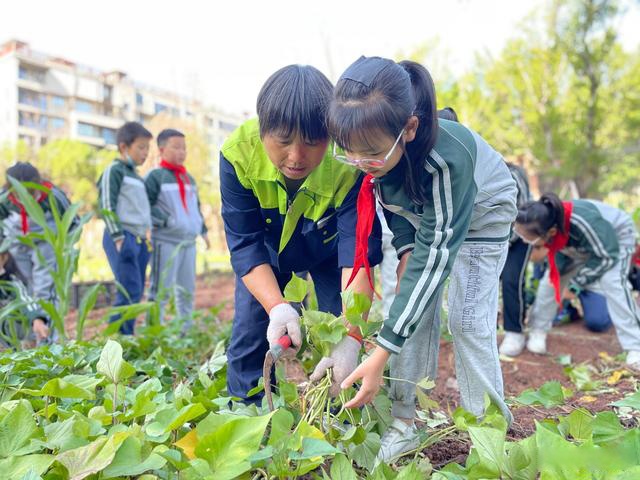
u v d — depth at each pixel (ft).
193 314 11.48
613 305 9.82
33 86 89.30
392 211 5.54
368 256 5.76
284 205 5.69
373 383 4.66
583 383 8.24
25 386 6.22
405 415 5.76
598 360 10.48
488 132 46.24
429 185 4.76
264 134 4.83
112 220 11.78
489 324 5.48
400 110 4.28
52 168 50.72
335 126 4.34
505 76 44.86
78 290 18.62
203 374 6.28
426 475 4.47
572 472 3.60
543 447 3.78
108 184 11.87
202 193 41.42
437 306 5.73
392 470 4.76
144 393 4.85
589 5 35.81
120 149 12.53
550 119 39.75
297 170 4.98
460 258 5.53
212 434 3.82
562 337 12.42
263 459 4.15
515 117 46.11
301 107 4.61
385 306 9.23
